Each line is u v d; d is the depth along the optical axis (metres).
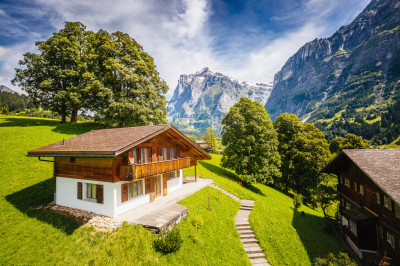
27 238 12.64
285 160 39.62
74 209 16.00
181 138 20.50
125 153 15.08
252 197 25.88
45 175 21.94
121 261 11.12
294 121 40.66
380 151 19.08
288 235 18.80
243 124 33.53
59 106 38.69
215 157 63.62
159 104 41.00
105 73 36.38
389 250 16.02
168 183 21.52
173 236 12.91
